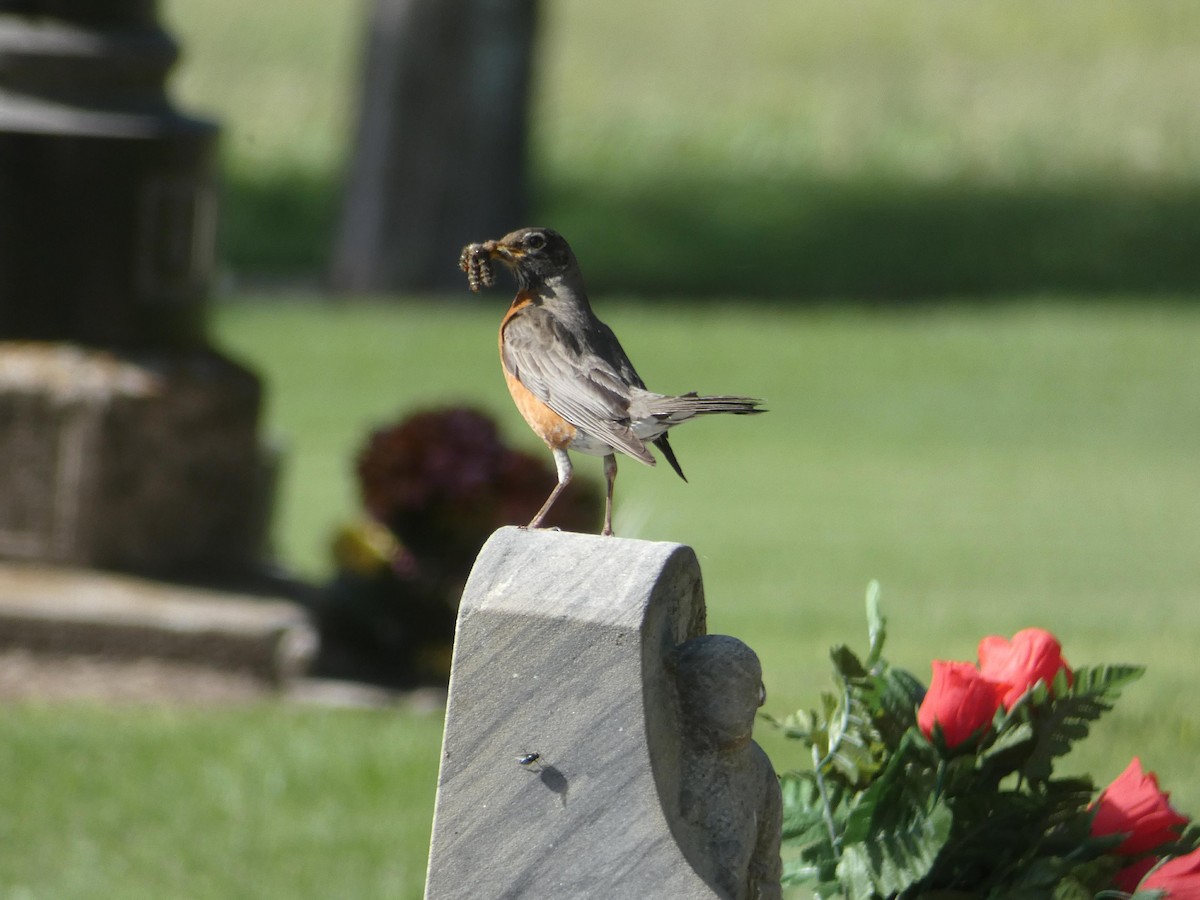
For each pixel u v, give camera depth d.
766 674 12.92
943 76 52.03
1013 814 5.88
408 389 26.84
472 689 5.18
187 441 13.65
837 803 6.09
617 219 41.81
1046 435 25.23
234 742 11.48
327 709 12.43
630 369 7.37
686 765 5.29
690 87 52.03
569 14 60.72
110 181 13.52
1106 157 45.53
